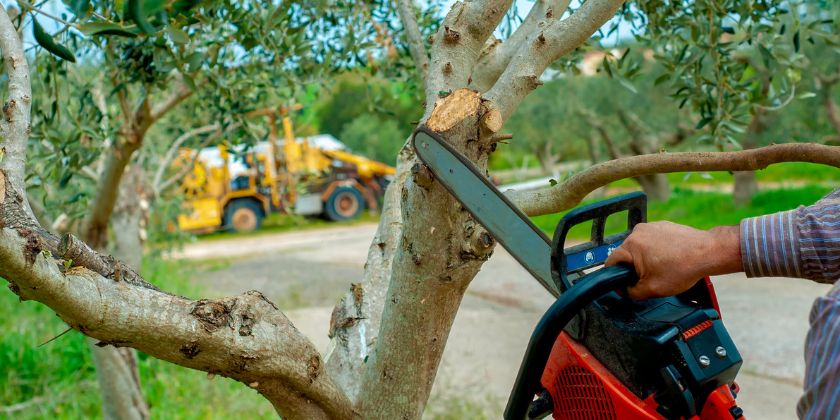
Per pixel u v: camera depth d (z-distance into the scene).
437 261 1.34
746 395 5.02
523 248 1.34
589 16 1.39
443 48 1.44
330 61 2.53
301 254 13.88
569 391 1.41
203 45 2.33
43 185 2.43
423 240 1.33
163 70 2.06
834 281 1.10
